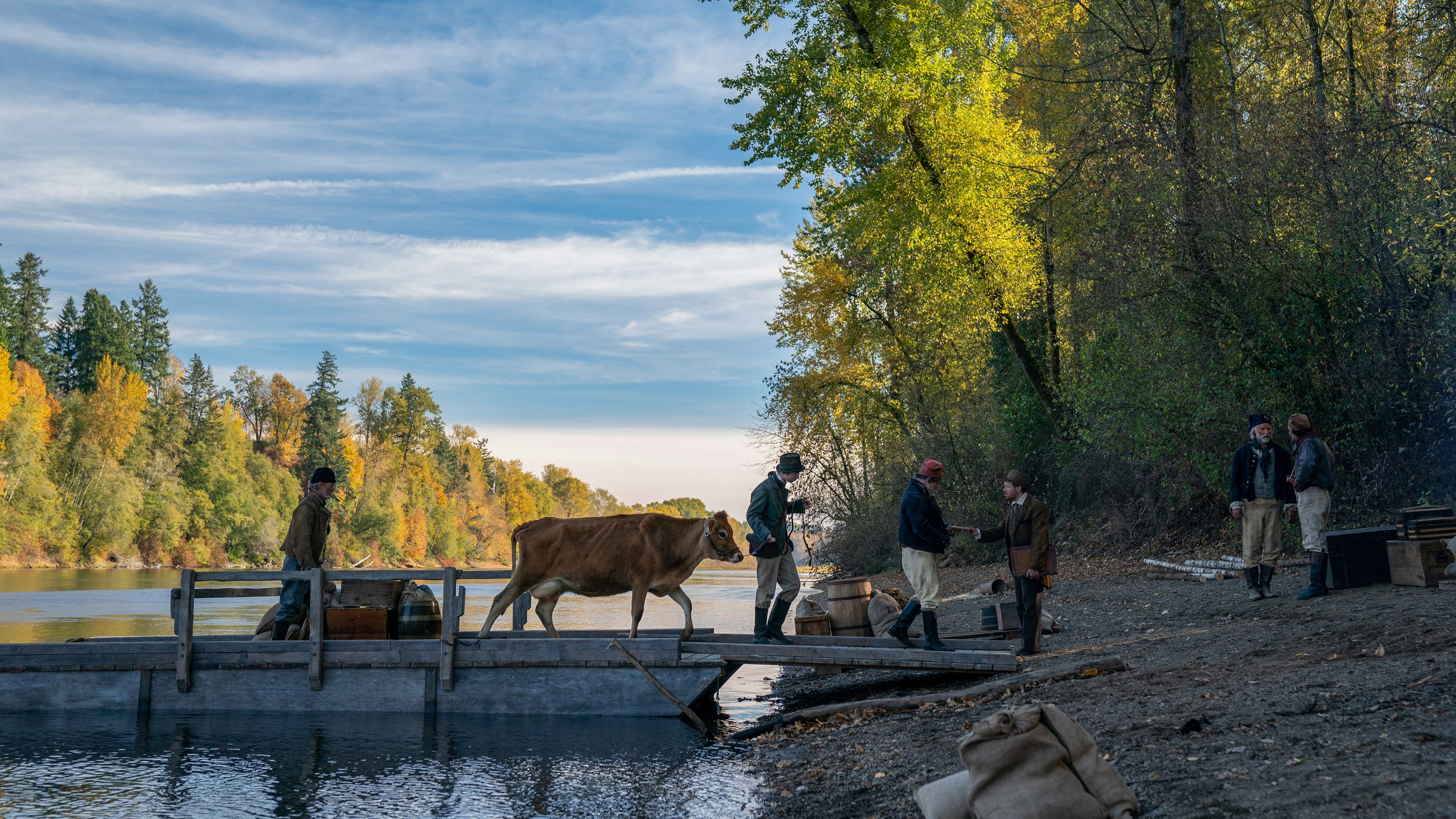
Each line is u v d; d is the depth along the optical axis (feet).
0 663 30.48
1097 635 34.22
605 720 29.04
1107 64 63.52
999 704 23.90
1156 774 15.16
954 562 84.58
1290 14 52.75
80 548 262.47
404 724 28.45
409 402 476.95
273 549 324.80
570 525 30.37
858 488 106.22
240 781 21.83
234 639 31.45
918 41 66.90
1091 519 74.90
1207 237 49.14
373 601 31.48
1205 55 56.18
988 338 88.69
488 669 30.01
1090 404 59.36
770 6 70.64
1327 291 45.34
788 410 104.94
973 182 69.77
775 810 18.51
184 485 305.53
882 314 99.71
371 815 19.06
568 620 62.85
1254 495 35.22
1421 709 16.29
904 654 28.78
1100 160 60.49
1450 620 24.11
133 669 30.42
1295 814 12.59
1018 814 12.91
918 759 20.20
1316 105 47.60
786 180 71.92
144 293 386.73
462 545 462.19
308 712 30.07
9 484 244.01
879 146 71.67
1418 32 46.52
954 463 87.04
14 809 19.69
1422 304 43.11
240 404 424.46
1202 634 29.37
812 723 26.32
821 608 36.52
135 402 295.07
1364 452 46.01
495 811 19.25
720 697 34.14
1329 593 32.89
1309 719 16.96
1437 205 41.32
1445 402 42.22
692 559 29.89
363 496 388.57
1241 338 48.16
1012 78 73.82
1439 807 11.91
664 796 20.07
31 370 288.51
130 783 21.72
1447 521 31.17
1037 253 73.61
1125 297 53.57
